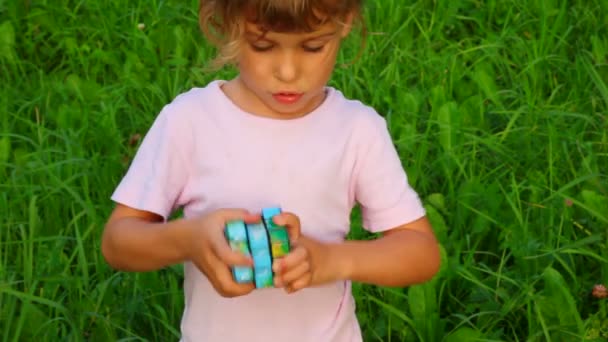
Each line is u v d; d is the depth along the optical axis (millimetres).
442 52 3357
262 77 1650
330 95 1760
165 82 3236
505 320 2420
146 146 1752
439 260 1789
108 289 2369
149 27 3500
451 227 2639
